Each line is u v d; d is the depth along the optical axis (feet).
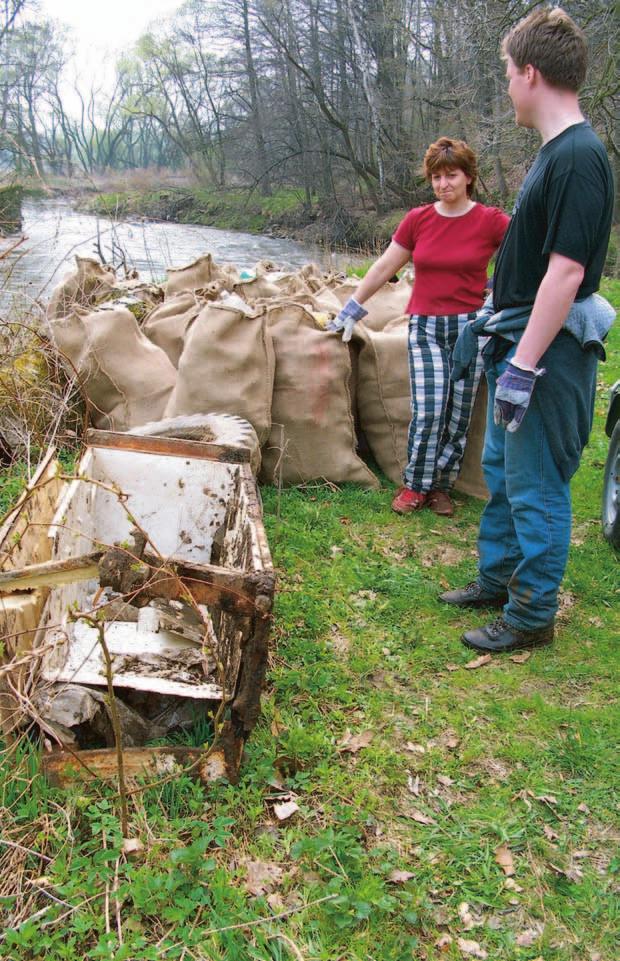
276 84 127.34
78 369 16.31
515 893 7.78
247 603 7.76
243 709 8.13
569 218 9.17
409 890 7.64
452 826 8.52
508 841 8.36
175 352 17.43
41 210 59.77
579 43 9.22
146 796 8.13
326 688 10.48
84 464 11.07
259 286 19.61
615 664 11.34
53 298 19.25
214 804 8.26
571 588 13.46
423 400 15.12
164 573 7.69
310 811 8.43
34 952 6.68
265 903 7.25
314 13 108.68
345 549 14.39
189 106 161.99
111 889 7.24
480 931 7.39
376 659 11.21
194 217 131.13
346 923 7.12
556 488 10.83
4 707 8.04
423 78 101.96
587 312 10.01
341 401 16.30
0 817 7.68
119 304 18.40
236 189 137.59
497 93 65.46
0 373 15.79
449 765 9.36
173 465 11.69
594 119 52.80
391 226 100.37
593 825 8.66
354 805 8.55
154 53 164.35
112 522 11.80
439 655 11.50
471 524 15.79
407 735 9.81
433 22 84.89
